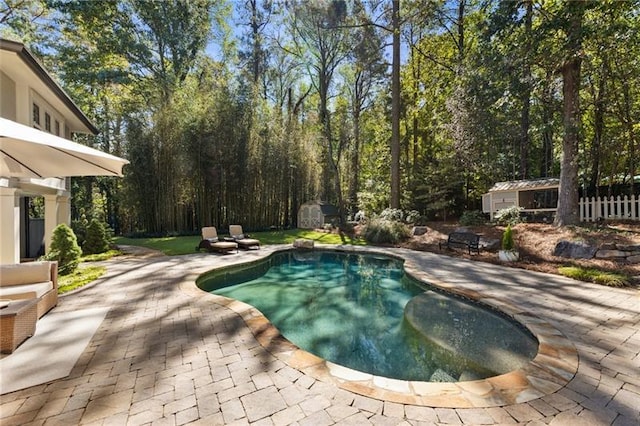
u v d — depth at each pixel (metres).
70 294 5.08
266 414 2.12
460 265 7.55
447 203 14.14
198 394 2.34
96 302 4.65
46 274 4.24
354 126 20.78
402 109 17.28
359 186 21.44
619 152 11.10
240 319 3.95
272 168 16.78
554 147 16.05
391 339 4.03
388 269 8.56
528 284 5.66
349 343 3.91
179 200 14.12
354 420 2.07
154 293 5.15
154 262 8.05
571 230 7.97
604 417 2.11
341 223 16.83
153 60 16.50
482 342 3.70
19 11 12.80
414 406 2.23
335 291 6.40
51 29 13.91
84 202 16.52
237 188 15.48
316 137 19.89
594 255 6.86
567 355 2.98
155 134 13.61
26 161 3.81
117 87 16.53
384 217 13.34
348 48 15.64
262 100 17.84
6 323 2.95
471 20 12.73
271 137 16.98
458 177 14.33
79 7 13.50
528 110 12.25
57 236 6.52
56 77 14.35
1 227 5.57
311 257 10.25
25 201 9.74
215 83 15.34
